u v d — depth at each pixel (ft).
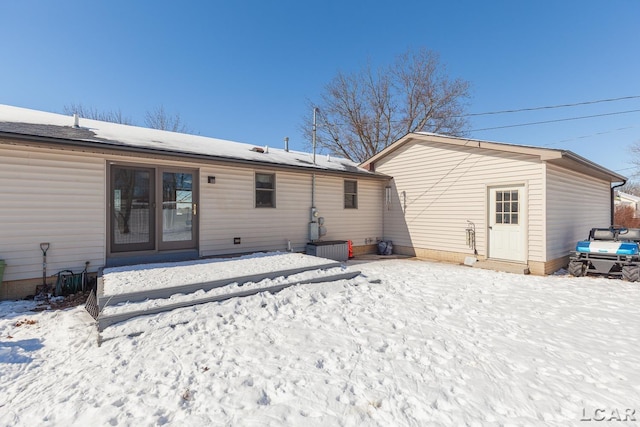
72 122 24.57
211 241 26.11
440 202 33.42
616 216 63.41
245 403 7.93
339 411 7.61
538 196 25.98
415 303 16.65
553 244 26.89
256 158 28.58
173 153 22.41
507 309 15.76
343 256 32.65
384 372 9.46
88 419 7.34
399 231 37.78
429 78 76.84
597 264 24.02
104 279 16.53
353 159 79.56
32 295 18.45
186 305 14.58
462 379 9.06
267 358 10.38
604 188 40.55
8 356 10.93
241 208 27.89
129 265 20.86
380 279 22.20
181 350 10.96
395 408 7.73
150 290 14.53
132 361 10.26
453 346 11.30
